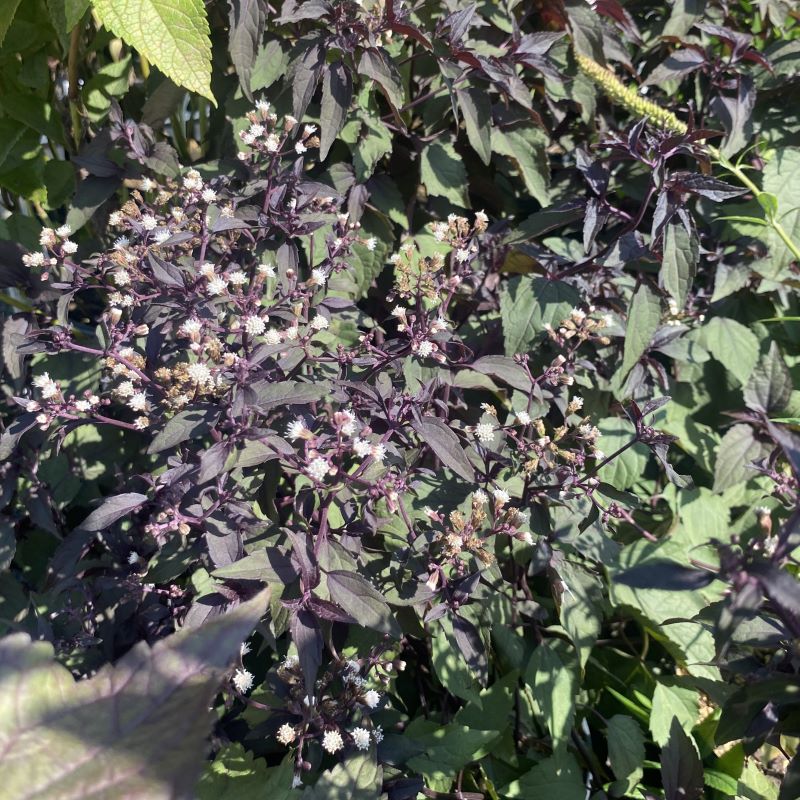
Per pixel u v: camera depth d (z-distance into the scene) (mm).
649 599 462
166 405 381
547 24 568
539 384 456
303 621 335
